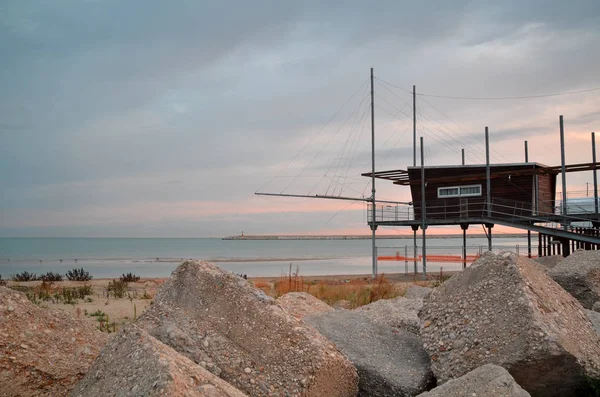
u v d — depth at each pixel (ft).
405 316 26.63
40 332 18.37
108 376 14.32
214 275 20.27
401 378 19.13
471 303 19.60
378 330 23.56
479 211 104.78
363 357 20.38
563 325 18.37
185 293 20.18
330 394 17.61
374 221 113.09
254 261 229.45
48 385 17.33
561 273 37.40
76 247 475.31
